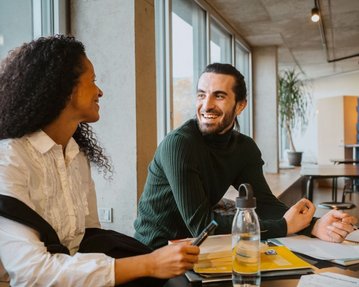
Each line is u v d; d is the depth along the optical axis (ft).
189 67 12.92
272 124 19.81
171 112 10.89
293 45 19.85
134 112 8.11
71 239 3.64
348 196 20.75
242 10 14.35
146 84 8.55
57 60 3.46
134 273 2.85
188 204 4.31
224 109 4.88
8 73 3.46
